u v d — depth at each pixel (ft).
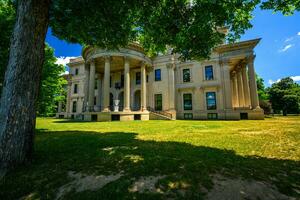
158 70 105.19
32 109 14.79
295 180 11.64
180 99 100.99
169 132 34.91
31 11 14.61
